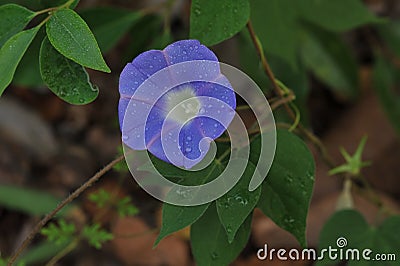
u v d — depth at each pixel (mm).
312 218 813
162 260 807
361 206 809
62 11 529
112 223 819
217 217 590
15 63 527
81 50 519
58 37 523
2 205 802
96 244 702
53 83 543
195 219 549
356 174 700
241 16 563
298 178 573
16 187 792
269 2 677
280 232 804
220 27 564
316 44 815
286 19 691
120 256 809
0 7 543
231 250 591
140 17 708
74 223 809
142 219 823
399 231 650
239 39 727
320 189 829
